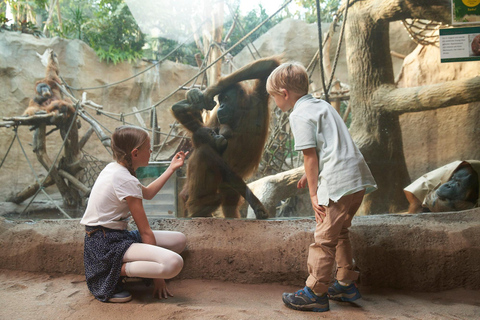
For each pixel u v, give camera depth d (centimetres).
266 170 361
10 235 305
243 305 226
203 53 370
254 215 346
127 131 239
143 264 219
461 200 326
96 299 231
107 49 565
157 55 391
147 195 254
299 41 363
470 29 309
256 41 358
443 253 260
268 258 272
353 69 380
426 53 406
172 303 225
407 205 367
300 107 219
